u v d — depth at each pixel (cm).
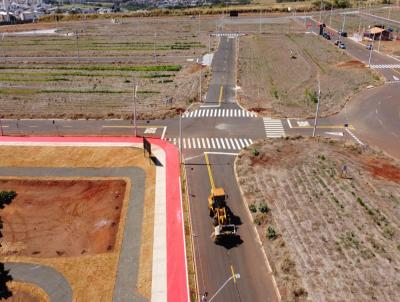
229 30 17588
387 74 10462
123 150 6738
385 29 14988
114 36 16650
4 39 16538
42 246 4603
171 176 5944
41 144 7000
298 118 7919
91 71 11644
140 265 4278
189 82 10275
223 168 6159
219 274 4153
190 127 7606
